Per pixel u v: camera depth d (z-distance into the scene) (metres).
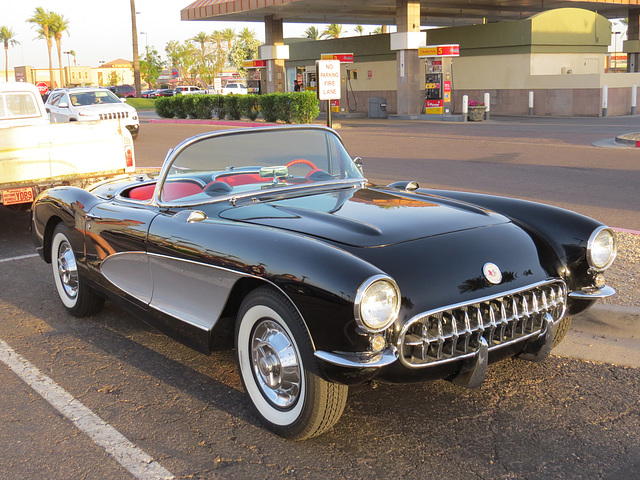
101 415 3.76
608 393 3.85
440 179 11.73
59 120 20.53
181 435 3.50
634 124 22.30
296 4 29.42
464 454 3.23
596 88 26.53
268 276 3.20
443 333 3.17
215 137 4.29
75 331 5.14
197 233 3.72
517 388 3.94
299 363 3.24
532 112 28.69
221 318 3.75
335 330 2.98
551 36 28.88
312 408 3.19
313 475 3.09
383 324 2.95
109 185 5.46
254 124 25.44
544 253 3.77
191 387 4.09
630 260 6.25
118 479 3.11
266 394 3.47
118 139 8.45
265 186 4.33
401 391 3.92
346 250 3.27
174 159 4.21
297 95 24.53
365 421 3.58
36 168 7.85
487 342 3.30
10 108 9.74
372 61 34.28
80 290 5.20
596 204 9.23
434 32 32.31
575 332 4.81
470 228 3.65
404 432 3.46
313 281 3.03
